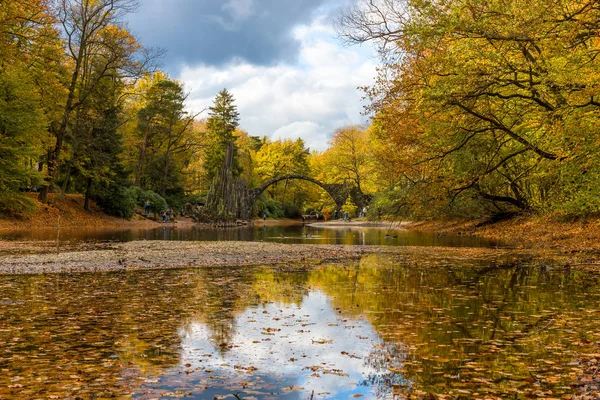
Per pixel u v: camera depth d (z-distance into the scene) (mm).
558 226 26062
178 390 4938
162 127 67125
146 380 5219
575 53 15680
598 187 18297
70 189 53312
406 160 27656
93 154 46688
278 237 35000
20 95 31625
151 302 9445
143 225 50375
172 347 6473
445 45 16641
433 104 18125
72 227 41031
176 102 68875
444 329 7344
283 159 101188
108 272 13852
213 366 5723
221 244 24875
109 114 48844
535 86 16594
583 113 15602
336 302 9484
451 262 16641
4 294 10188
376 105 23094
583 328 7293
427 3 15047
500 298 9789
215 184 66000
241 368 5648
